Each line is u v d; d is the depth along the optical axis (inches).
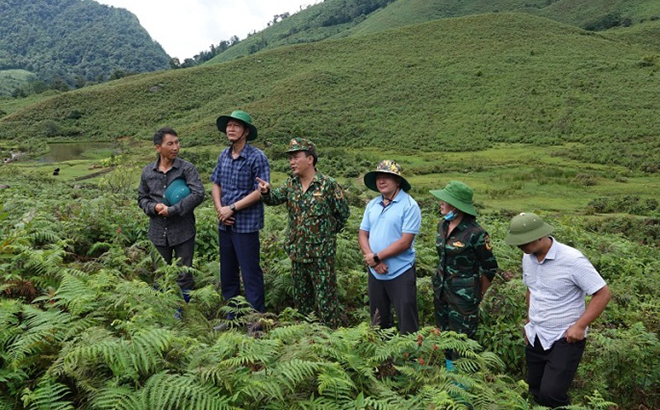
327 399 106.3
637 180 1801.2
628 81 3240.7
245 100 3774.6
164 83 4244.6
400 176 175.3
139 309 127.6
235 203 181.8
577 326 145.4
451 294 174.1
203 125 3157.0
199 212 305.9
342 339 131.6
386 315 185.9
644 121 2632.9
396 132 2940.5
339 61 4434.1
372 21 7578.7
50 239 220.4
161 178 189.0
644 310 232.5
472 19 4845.0
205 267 229.5
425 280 232.5
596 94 3085.6
